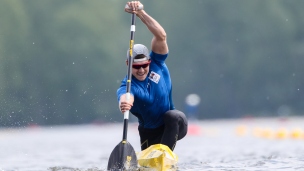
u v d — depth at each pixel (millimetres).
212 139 68750
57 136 93000
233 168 27062
